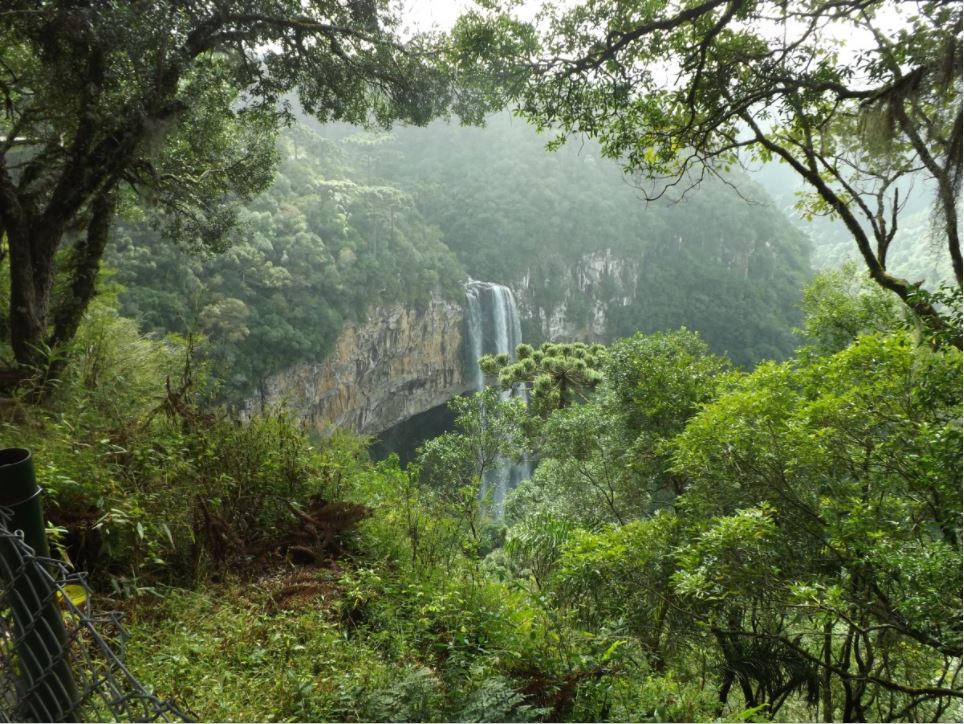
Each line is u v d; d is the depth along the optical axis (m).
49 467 2.93
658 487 10.73
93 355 5.54
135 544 2.82
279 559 3.47
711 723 3.12
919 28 5.49
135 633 2.44
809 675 7.76
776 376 7.11
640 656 5.12
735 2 6.13
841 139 7.01
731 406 6.88
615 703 2.99
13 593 1.28
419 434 63.97
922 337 5.59
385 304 53.09
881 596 5.78
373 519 4.11
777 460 6.64
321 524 3.70
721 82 6.89
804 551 6.31
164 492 3.18
